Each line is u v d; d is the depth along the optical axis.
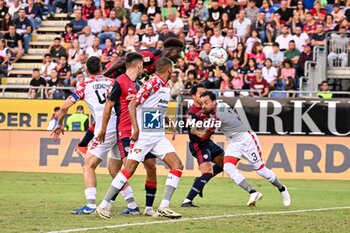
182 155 45.41
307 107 46.25
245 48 56.72
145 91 24.83
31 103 49.62
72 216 25.55
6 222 23.77
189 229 22.81
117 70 29.41
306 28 58.53
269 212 27.84
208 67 54.47
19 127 49.88
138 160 25.20
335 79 55.88
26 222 23.80
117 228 22.62
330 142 44.91
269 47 57.78
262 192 36.84
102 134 25.64
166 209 25.09
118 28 61.59
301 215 26.97
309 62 55.38
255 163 30.06
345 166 44.81
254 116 46.50
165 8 62.34
